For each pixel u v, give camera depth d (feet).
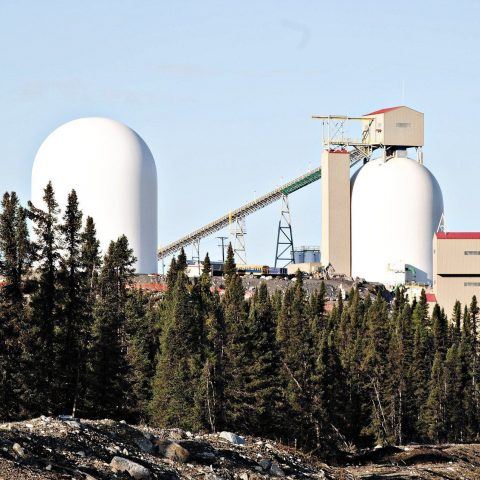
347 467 519.60
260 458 382.42
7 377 510.99
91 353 559.79
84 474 300.61
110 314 583.58
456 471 508.12
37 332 529.45
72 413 543.80
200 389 549.54
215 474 339.16
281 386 607.37
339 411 650.02
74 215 554.05
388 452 585.22
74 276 550.77
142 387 629.92
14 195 529.45
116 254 650.43
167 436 379.14
